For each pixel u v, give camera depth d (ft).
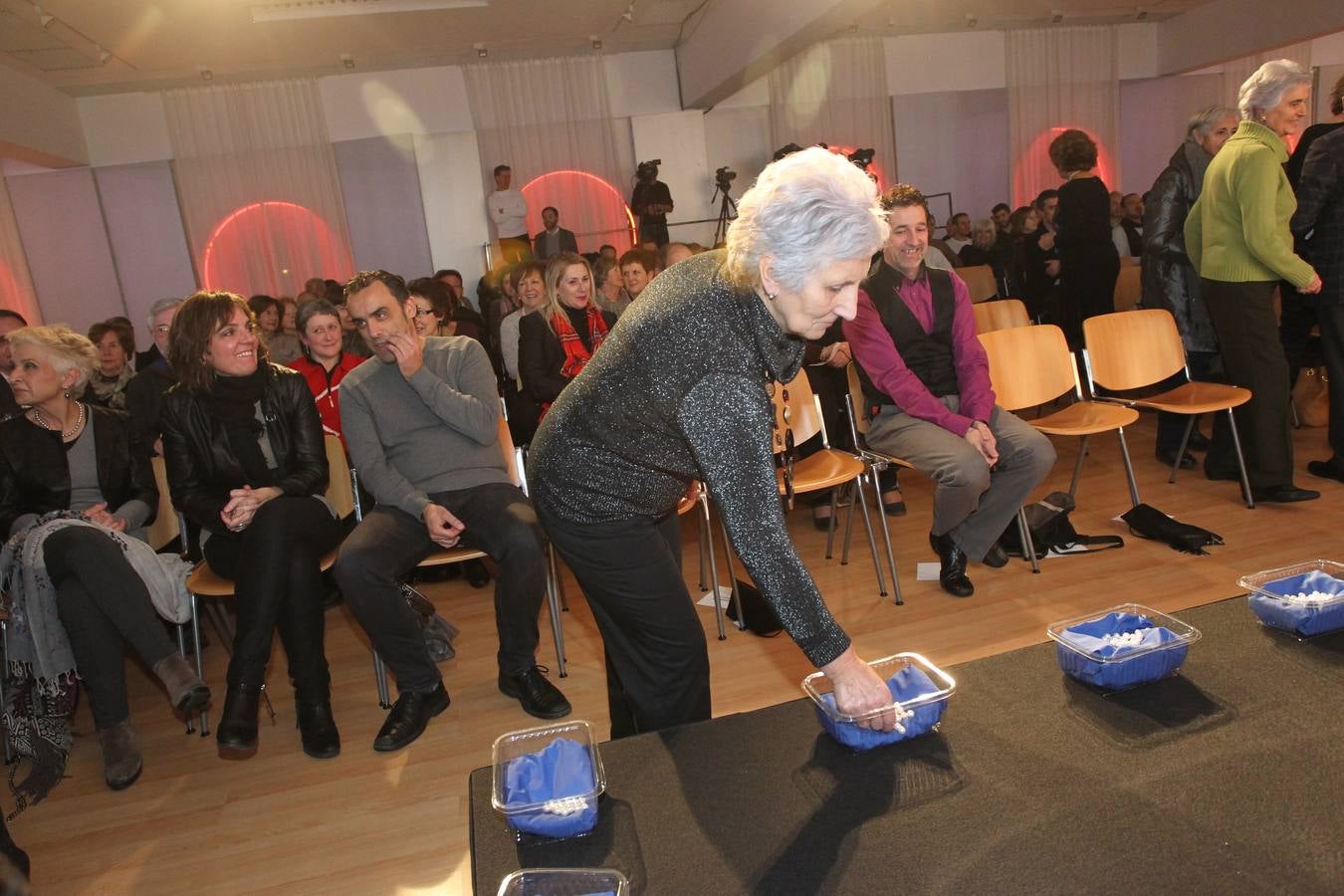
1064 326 15.25
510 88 28.04
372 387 7.98
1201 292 11.50
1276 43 26.61
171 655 7.09
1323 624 3.90
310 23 22.18
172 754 7.64
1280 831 2.82
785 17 19.13
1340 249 10.04
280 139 26.99
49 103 23.93
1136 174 32.73
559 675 8.25
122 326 13.60
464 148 28.14
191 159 26.58
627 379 3.92
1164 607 8.19
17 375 7.76
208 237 26.94
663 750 3.64
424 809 6.43
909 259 9.05
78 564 7.00
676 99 29.07
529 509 7.62
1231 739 3.31
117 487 8.27
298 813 6.55
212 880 5.89
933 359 9.30
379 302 7.55
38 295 26.30
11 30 19.43
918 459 8.75
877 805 3.16
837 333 10.53
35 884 6.01
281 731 7.84
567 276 10.99
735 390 3.63
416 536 7.64
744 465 3.63
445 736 7.41
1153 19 30.83
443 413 7.72
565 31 25.57
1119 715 3.54
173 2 19.63
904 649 7.98
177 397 7.91
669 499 4.59
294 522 7.46
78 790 7.20
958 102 30.99
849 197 3.35
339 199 27.55
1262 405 10.23
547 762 3.44
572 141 28.53
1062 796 3.09
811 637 3.56
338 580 7.18
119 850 6.31
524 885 2.89
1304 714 3.41
